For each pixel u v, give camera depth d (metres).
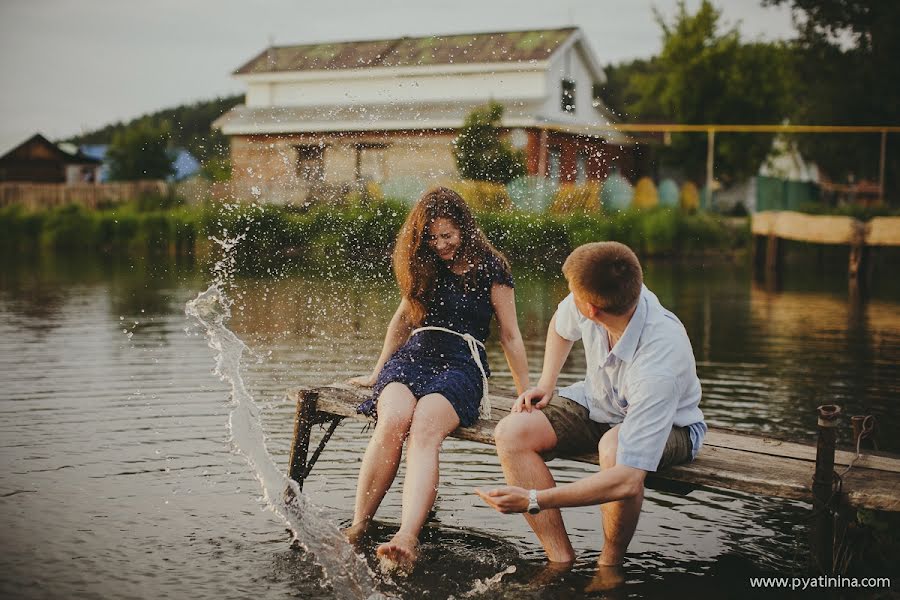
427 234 3.79
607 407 3.36
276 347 7.52
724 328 9.27
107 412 5.24
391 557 3.16
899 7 30.09
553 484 3.34
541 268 15.61
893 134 30.47
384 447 3.52
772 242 17.05
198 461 4.37
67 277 14.87
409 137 24.55
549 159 24.33
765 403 5.72
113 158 30.91
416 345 3.76
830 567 3.10
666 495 4.14
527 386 3.94
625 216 20.03
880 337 8.64
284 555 3.31
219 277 14.52
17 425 4.94
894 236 14.42
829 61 32.50
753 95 29.42
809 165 36.38
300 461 4.00
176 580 3.08
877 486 3.04
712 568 3.28
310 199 21.31
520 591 3.06
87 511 3.70
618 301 3.06
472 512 3.84
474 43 28.03
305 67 28.80
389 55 28.52
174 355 7.16
